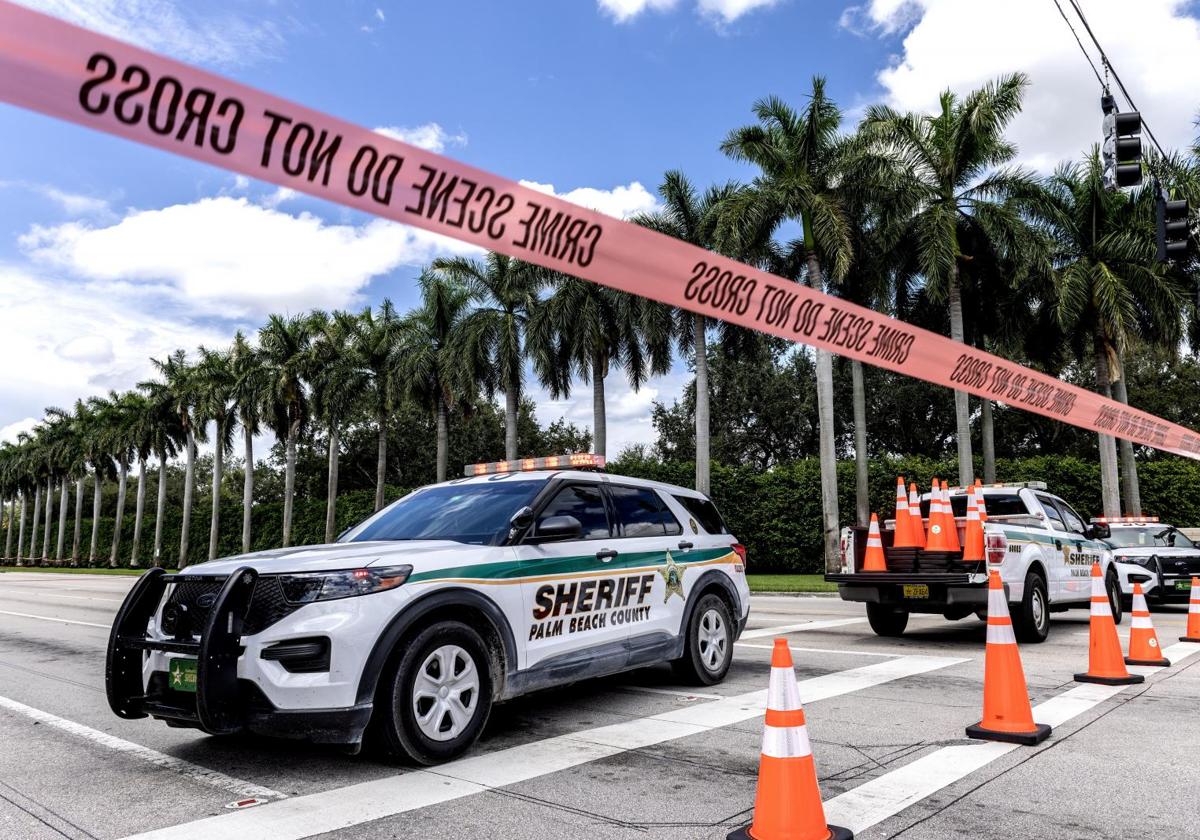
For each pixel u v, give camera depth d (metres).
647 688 7.25
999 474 32.25
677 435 53.88
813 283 28.02
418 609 4.89
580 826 4.00
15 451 94.25
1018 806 4.21
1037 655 9.02
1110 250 27.47
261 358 51.25
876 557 10.26
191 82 5.56
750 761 5.03
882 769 4.84
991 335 30.55
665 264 10.63
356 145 6.49
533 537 5.79
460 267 36.72
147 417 64.00
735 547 7.88
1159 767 4.84
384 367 44.09
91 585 33.00
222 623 4.57
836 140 27.86
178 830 4.05
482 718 5.20
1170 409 45.53
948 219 25.73
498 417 64.25
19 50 4.91
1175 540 15.66
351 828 4.00
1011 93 26.47
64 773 5.10
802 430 49.88
